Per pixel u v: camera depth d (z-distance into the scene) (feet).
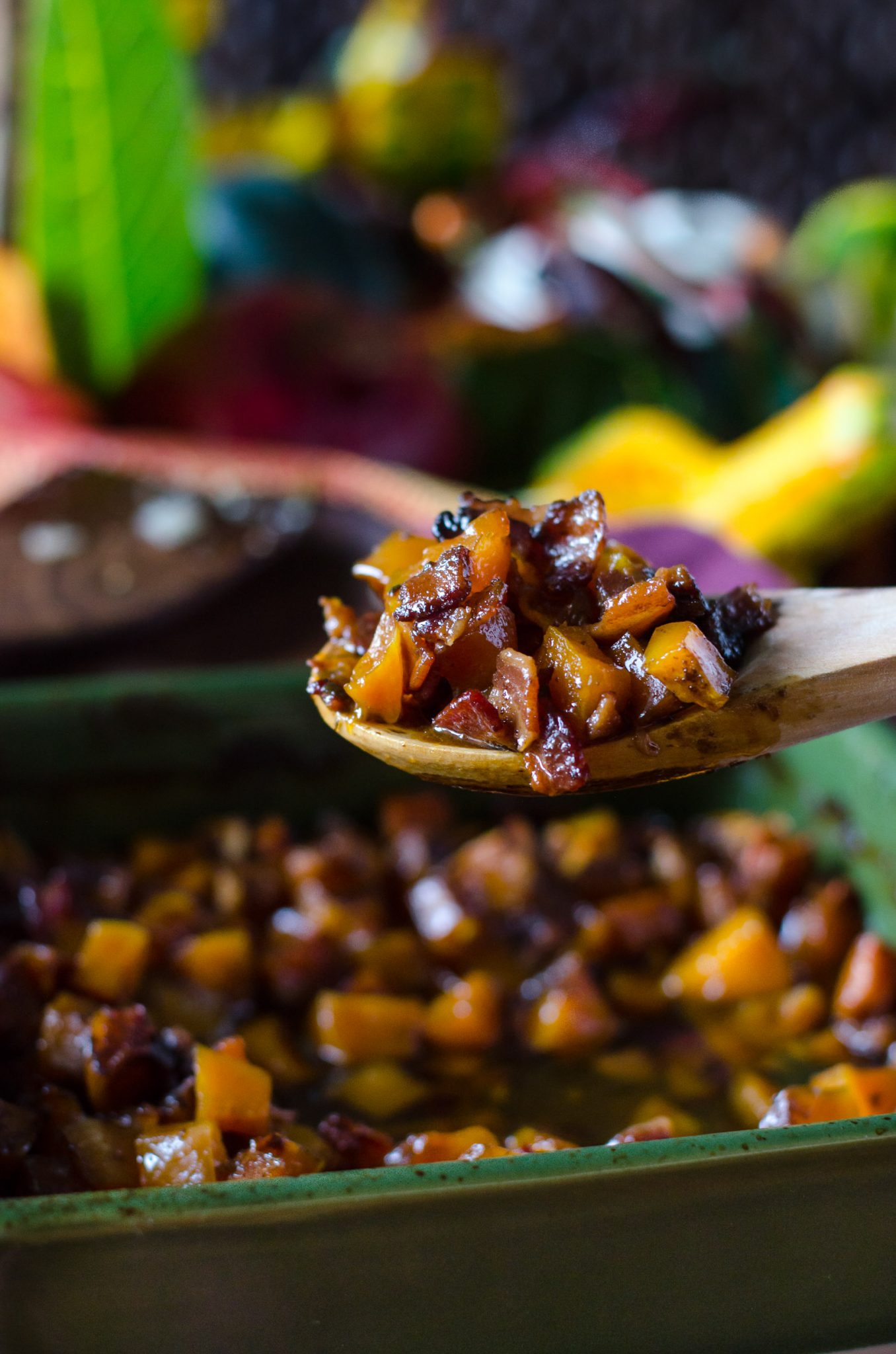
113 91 2.65
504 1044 1.94
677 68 4.09
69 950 1.94
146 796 2.17
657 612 1.61
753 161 4.34
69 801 2.16
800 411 2.88
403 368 3.09
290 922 2.05
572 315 3.24
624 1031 1.97
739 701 1.63
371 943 2.01
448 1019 1.93
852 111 4.27
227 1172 1.65
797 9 4.20
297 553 2.67
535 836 2.21
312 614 2.52
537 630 1.65
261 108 3.80
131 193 2.80
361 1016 1.92
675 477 2.85
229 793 2.19
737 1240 1.54
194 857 2.12
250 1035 1.92
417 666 1.61
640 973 2.04
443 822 2.19
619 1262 1.53
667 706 1.61
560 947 2.04
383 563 1.69
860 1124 1.54
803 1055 1.93
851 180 4.31
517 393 3.30
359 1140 1.72
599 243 3.26
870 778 2.03
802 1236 1.55
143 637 2.42
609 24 4.31
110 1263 1.48
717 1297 1.55
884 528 2.90
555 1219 1.51
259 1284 1.50
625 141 3.70
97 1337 1.49
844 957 2.04
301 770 2.20
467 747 1.62
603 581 1.65
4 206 2.95
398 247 3.57
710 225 3.46
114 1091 1.73
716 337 3.25
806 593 1.75
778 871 2.08
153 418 3.02
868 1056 1.93
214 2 3.81
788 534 2.72
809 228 3.76
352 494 2.66
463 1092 1.89
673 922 2.06
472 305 3.33
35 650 2.36
